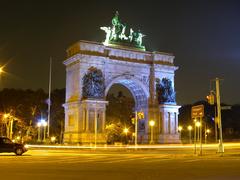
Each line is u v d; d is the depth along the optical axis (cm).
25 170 2861
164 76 10131
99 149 7006
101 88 9000
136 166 3219
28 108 13450
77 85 8925
